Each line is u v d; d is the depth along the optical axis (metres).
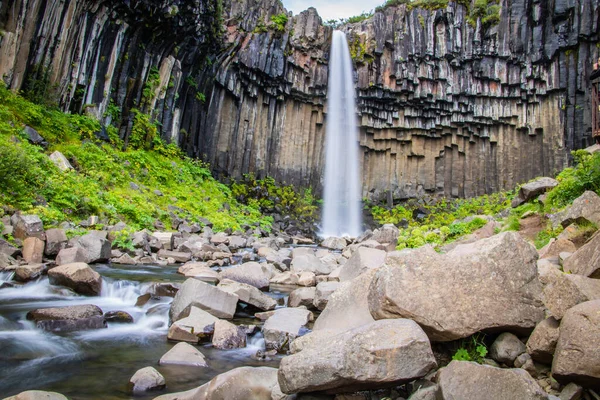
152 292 8.15
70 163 15.31
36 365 4.98
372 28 32.38
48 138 15.63
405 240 13.09
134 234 12.86
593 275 5.17
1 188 11.39
